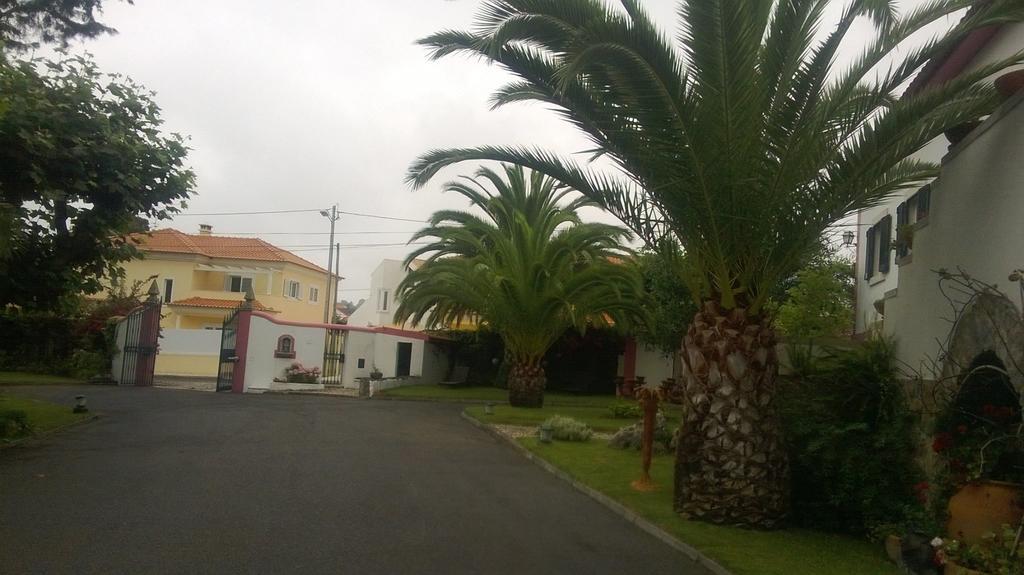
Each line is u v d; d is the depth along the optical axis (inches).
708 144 359.3
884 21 364.2
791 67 365.1
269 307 1873.8
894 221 666.8
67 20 580.4
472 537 332.2
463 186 1003.9
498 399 1114.7
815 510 388.2
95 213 575.2
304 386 1113.4
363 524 343.6
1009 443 302.5
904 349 404.5
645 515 387.2
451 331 1378.0
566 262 905.5
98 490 388.2
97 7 588.1
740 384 379.6
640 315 941.8
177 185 603.5
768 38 368.8
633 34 338.6
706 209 372.2
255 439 588.4
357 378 1236.5
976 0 345.4
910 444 366.0
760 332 384.8
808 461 385.1
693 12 338.0
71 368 1097.4
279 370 1150.3
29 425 560.4
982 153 326.0
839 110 372.2
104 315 1169.4
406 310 984.9
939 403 339.3
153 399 861.2
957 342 334.6
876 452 368.5
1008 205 302.0
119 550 286.2
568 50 343.9
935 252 370.9
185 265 1811.0
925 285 379.9
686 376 396.5
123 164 562.6
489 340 1349.7
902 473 363.6
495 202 967.0
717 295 392.2
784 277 398.6
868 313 768.3
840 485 370.0
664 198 386.0
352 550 300.8
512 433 702.5
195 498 378.6
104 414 700.7
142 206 597.0
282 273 1903.3
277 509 363.6
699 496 380.5
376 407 914.1
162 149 593.6
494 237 922.1
